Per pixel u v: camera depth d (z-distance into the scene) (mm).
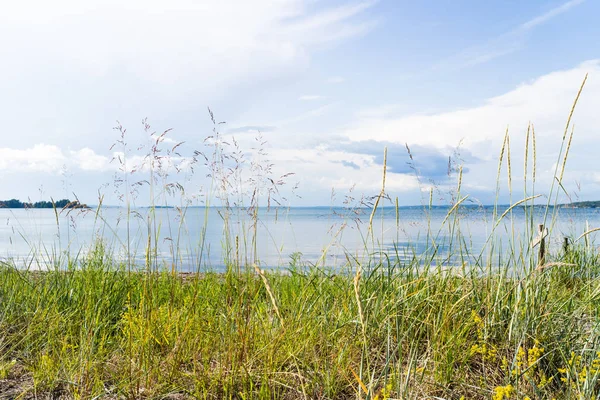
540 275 3898
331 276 4461
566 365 3385
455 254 4438
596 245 6910
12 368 3781
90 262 5598
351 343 3650
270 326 3977
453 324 3840
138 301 4785
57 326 4352
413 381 3291
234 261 4598
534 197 3637
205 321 4098
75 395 3174
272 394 3258
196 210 5176
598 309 3895
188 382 3480
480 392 3295
